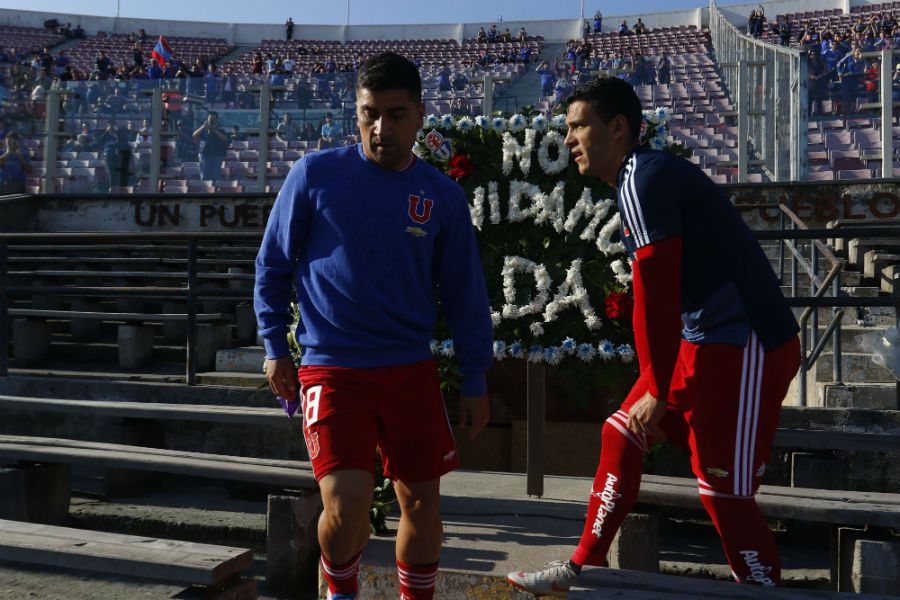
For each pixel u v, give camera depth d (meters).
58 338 7.36
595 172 2.47
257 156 11.56
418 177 2.33
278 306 2.39
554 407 4.60
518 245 3.71
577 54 25.05
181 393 5.27
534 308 3.63
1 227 10.45
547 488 4.16
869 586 2.87
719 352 2.27
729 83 13.31
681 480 3.23
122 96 11.66
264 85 11.71
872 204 8.80
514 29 33.03
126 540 2.97
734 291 2.27
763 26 27.45
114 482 4.59
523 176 3.71
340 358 2.26
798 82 11.09
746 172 11.38
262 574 3.68
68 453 3.96
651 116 3.54
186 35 34.84
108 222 10.73
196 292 5.52
